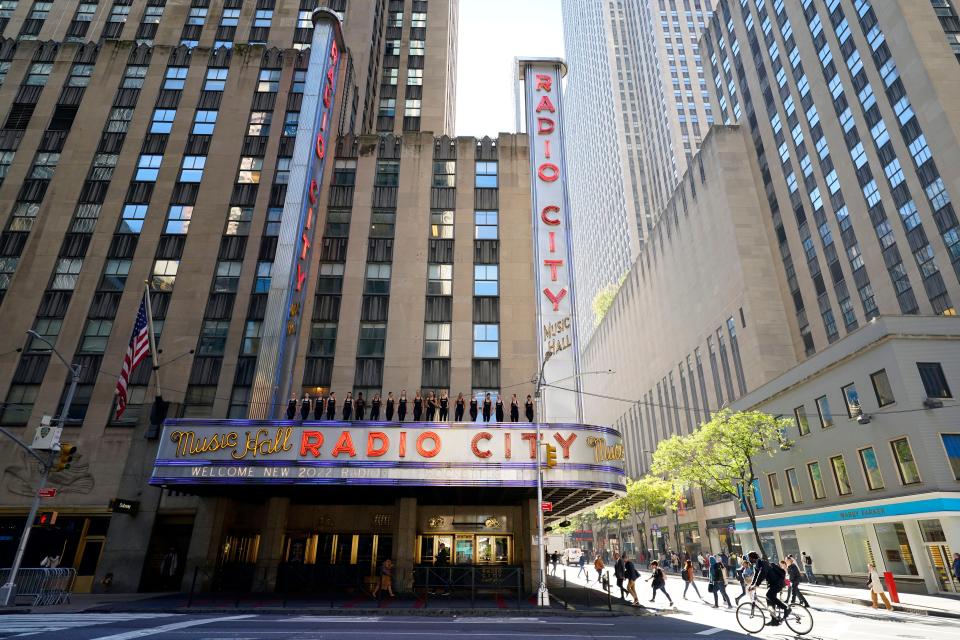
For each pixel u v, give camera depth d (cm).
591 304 15700
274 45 4925
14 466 2983
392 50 6028
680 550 6128
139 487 2853
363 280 3497
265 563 2553
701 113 11419
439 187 3794
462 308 3425
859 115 5034
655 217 12125
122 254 3531
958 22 4609
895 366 2984
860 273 4897
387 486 2434
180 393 3194
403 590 2473
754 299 5703
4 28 4791
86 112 3956
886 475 3036
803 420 3803
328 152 3803
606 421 10581
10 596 2028
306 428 2416
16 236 3544
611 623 1725
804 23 5850
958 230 4038
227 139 3916
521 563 2786
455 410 2973
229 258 3553
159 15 4981
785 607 1520
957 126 4150
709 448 3728
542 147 3709
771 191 6156
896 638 1444
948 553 2670
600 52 15288
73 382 2423
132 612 1859
